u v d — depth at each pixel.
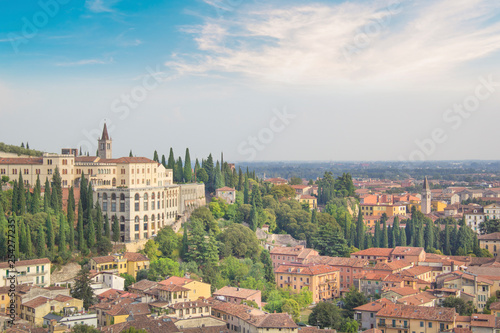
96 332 185.38
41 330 188.62
